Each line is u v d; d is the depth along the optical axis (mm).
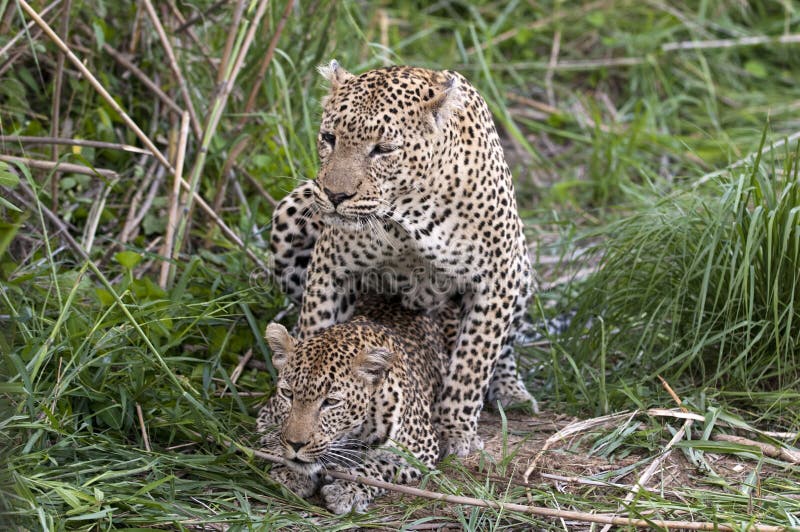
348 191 8945
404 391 9312
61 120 12594
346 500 8766
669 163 16734
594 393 10820
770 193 10945
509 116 16828
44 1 11773
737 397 10594
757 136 16906
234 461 9180
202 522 8250
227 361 10875
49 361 9469
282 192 13016
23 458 8484
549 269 13773
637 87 18641
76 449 8883
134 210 12141
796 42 19391
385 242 9742
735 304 10852
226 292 11328
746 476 9398
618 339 11406
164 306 10328
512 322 10562
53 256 11242
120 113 10570
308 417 8719
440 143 9266
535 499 8875
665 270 11320
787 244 10625
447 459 9477
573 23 19500
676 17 19656
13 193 10562
